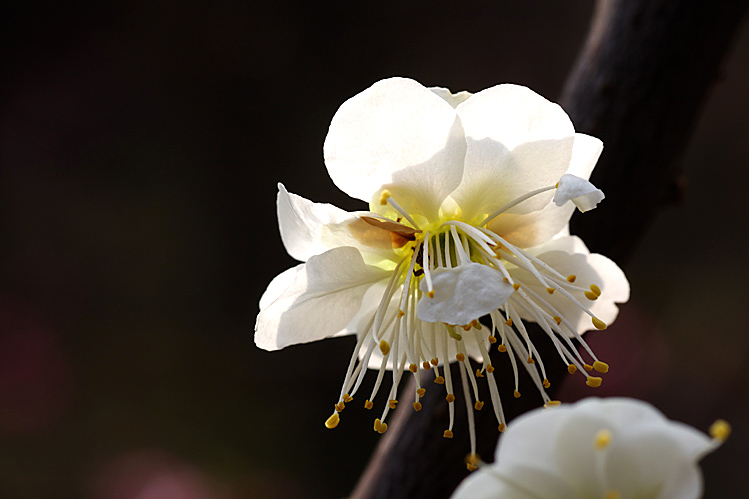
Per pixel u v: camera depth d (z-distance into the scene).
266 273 0.64
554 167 0.20
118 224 0.64
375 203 0.20
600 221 0.22
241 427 0.59
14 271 0.61
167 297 0.63
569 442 0.18
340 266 0.20
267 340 0.21
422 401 0.22
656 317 0.62
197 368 0.61
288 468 0.58
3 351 0.58
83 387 0.59
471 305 0.20
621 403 0.18
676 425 0.18
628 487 0.18
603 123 0.22
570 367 0.20
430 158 0.20
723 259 0.64
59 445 0.56
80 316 0.61
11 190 0.63
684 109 0.22
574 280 0.20
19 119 0.64
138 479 0.56
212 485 0.56
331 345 0.62
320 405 0.60
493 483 0.18
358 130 0.20
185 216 0.64
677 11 0.22
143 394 0.59
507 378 0.21
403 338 0.21
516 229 0.21
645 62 0.22
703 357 0.61
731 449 0.58
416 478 0.21
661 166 0.22
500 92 0.20
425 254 0.20
